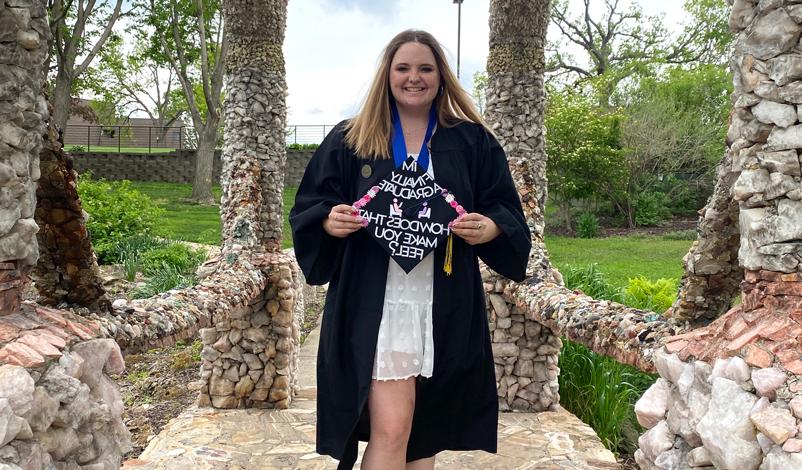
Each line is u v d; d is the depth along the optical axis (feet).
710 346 5.58
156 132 127.24
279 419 13.09
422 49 6.75
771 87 5.25
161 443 11.80
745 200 5.57
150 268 29.01
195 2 62.18
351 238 6.84
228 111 13.83
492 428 7.33
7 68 5.55
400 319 6.70
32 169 5.98
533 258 12.03
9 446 4.91
